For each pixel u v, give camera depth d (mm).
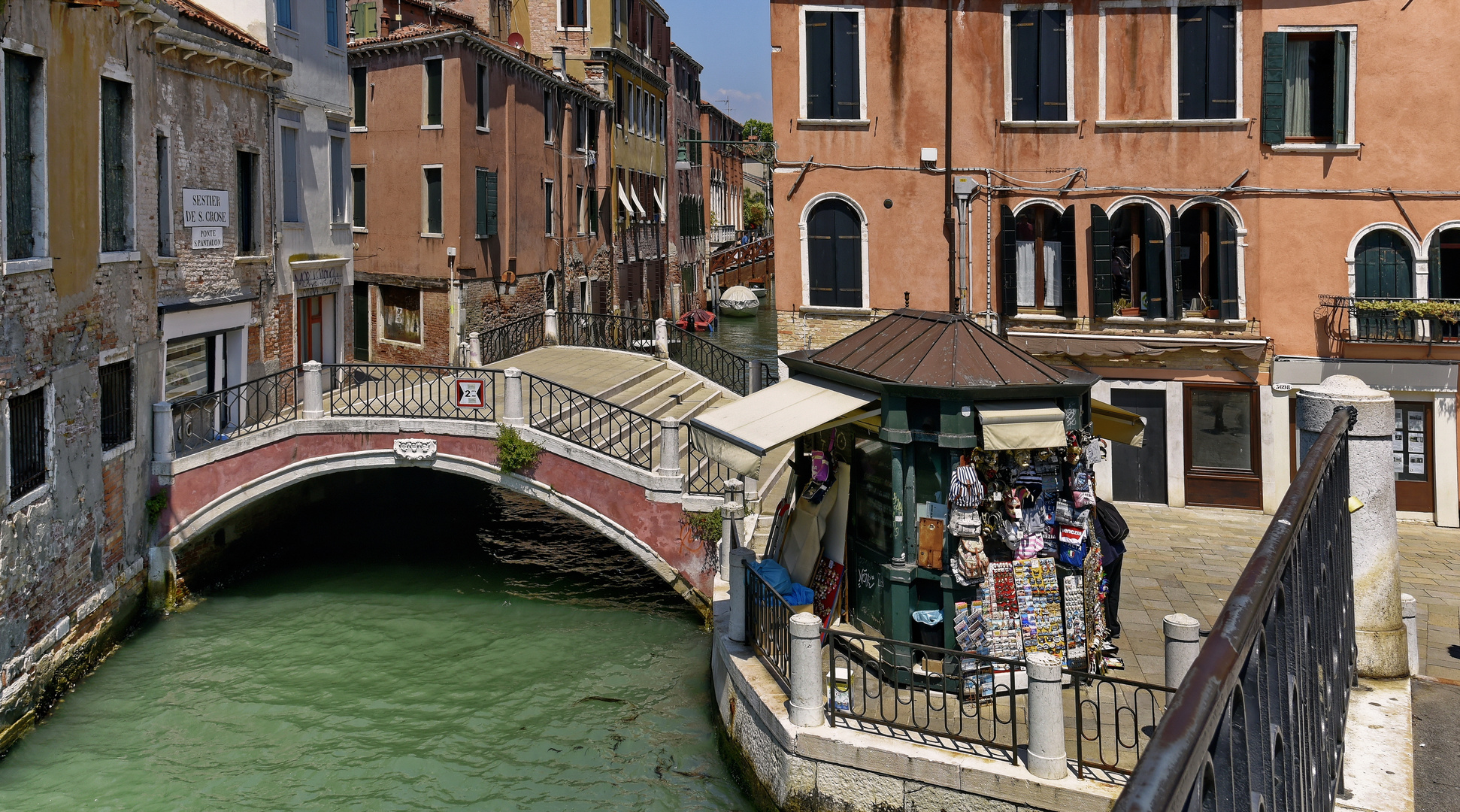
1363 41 16359
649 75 43094
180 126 15172
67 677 12086
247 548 16688
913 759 7840
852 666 9398
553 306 32719
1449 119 16156
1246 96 16797
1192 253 17422
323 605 15203
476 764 10695
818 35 17828
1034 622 9062
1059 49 17359
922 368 9156
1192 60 16969
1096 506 9953
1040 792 7336
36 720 11320
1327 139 16766
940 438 8906
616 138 39062
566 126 33750
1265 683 2717
